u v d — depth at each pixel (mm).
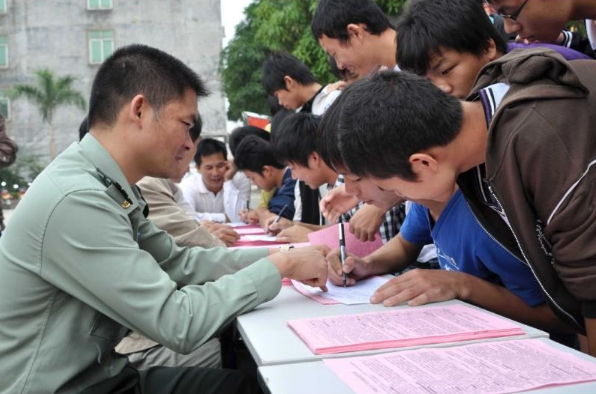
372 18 2465
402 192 1240
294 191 3439
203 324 1249
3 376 1249
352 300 1419
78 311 1279
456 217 1466
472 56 1714
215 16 20641
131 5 20406
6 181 17219
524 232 1166
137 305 1215
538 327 1446
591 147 1093
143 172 1441
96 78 1421
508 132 1132
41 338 1261
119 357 1439
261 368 953
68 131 20547
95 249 1216
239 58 11844
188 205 3025
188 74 1447
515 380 860
